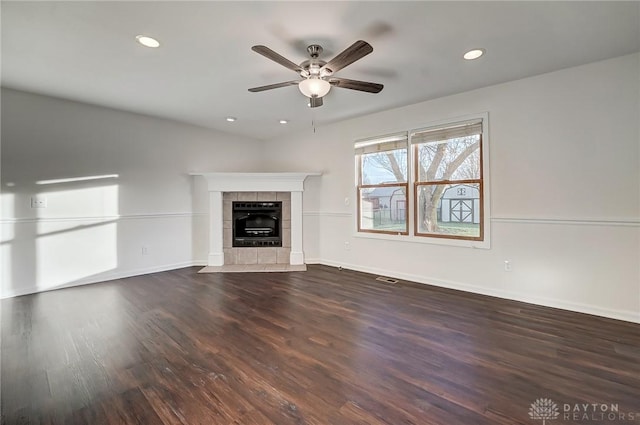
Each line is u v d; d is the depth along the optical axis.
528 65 2.91
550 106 3.08
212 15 2.11
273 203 5.41
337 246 5.12
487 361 2.09
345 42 2.48
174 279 4.32
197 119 4.76
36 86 3.40
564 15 2.12
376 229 4.63
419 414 1.58
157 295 3.59
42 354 2.21
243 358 2.15
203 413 1.60
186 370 2.00
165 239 4.86
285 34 2.36
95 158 4.11
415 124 4.09
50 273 3.78
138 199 4.54
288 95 3.73
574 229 2.98
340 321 2.80
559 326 2.65
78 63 2.84
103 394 1.75
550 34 2.36
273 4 2.00
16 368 2.02
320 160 5.30
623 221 2.74
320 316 2.93
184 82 3.30
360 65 2.91
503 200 3.40
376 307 3.17
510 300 3.35
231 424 1.52
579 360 2.10
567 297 3.04
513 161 3.32
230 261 5.36
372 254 4.66
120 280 4.26
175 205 4.96
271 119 4.79
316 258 5.40
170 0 1.94
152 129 4.66
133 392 1.77
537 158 3.17
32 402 1.68
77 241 3.99
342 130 4.96
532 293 3.24
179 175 4.99
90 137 4.06
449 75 3.15
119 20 2.16
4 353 2.22
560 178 3.04
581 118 2.92
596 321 2.75
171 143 4.88
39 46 2.53
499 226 3.44
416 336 2.48
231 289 3.84
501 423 1.51
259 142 6.09
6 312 3.03
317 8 2.04
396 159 4.35
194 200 5.20
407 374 1.95
